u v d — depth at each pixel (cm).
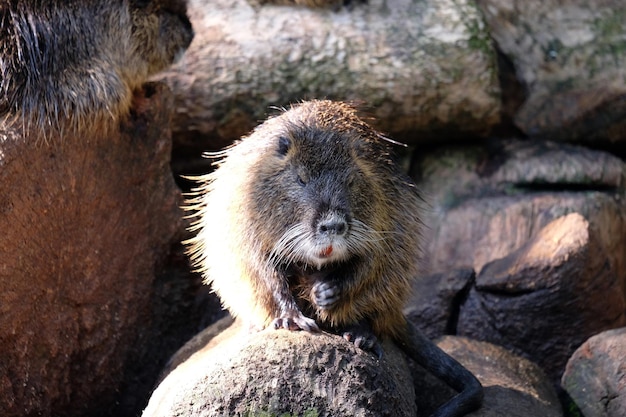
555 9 949
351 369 500
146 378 695
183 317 725
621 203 860
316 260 521
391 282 569
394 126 845
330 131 555
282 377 491
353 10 838
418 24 834
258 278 543
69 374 635
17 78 620
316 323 558
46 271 605
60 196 610
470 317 745
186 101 808
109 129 645
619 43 923
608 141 901
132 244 671
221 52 812
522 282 721
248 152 570
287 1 838
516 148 890
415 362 658
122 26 679
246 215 543
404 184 605
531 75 920
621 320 738
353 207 530
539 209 827
